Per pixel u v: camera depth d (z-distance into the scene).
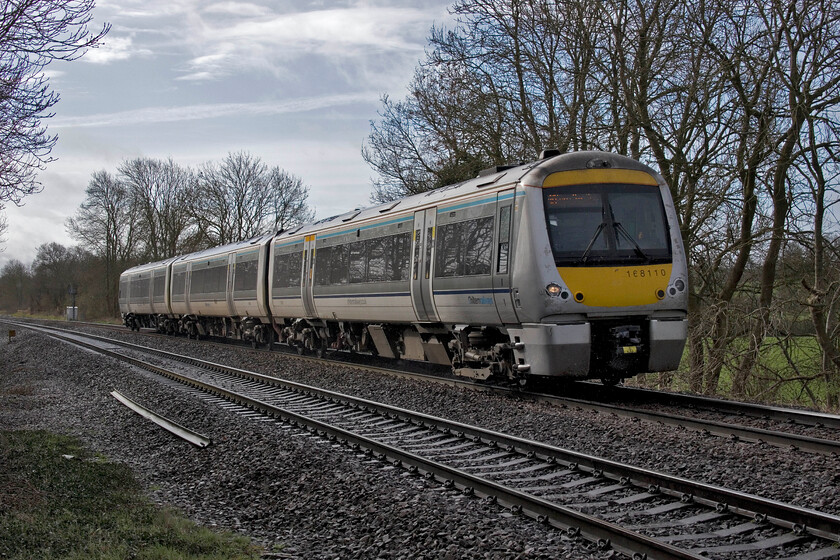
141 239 60.12
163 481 8.14
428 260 13.60
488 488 6.38
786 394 16.94
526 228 10.95
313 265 18.70
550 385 12.86
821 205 16.67
